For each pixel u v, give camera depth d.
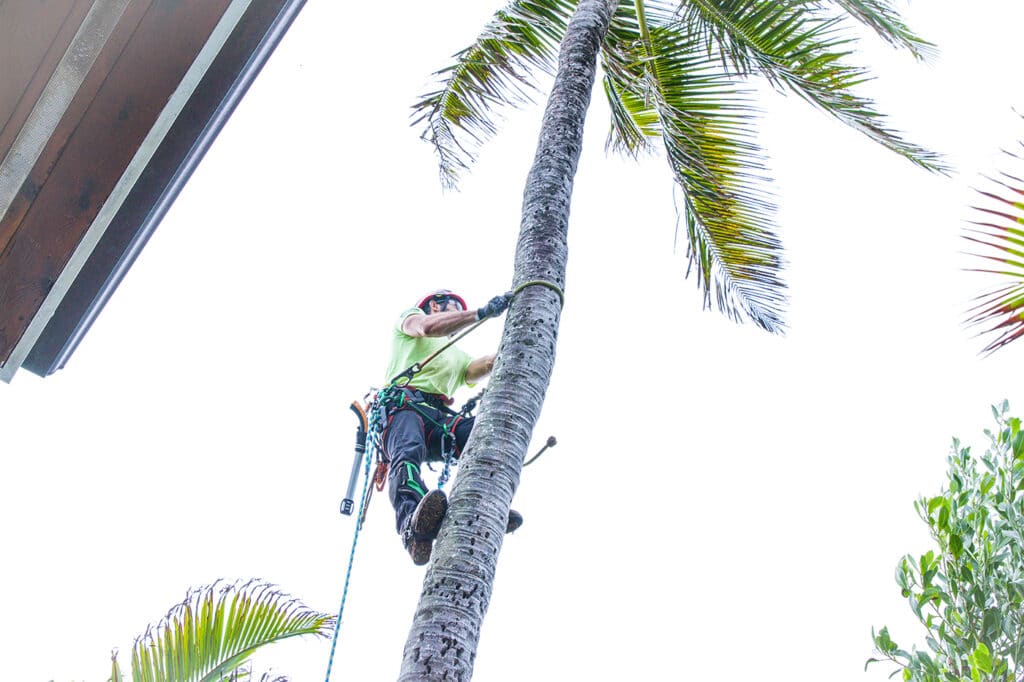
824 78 8.12
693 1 8.58
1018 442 7.28
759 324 7.94
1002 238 3.88
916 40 9.04
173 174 5.10
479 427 4.90
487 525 4.47
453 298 6.49
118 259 5.24
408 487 5.34
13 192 4.59
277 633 5.70
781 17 8.34
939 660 6.86
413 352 6.08
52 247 4.76
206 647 5.53
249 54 4.89
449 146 8.98
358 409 6.02
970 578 6.94
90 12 4.25
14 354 4.95
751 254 7.88
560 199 6.16
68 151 4.63
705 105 8.21
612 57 8.53
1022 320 3.82
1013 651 6.68
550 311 5.48
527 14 8.97
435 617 4.11
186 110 4.95
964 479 7.44
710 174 7.52
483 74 8.98
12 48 4.27
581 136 6.79
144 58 4.56
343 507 5.76
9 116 4.39
